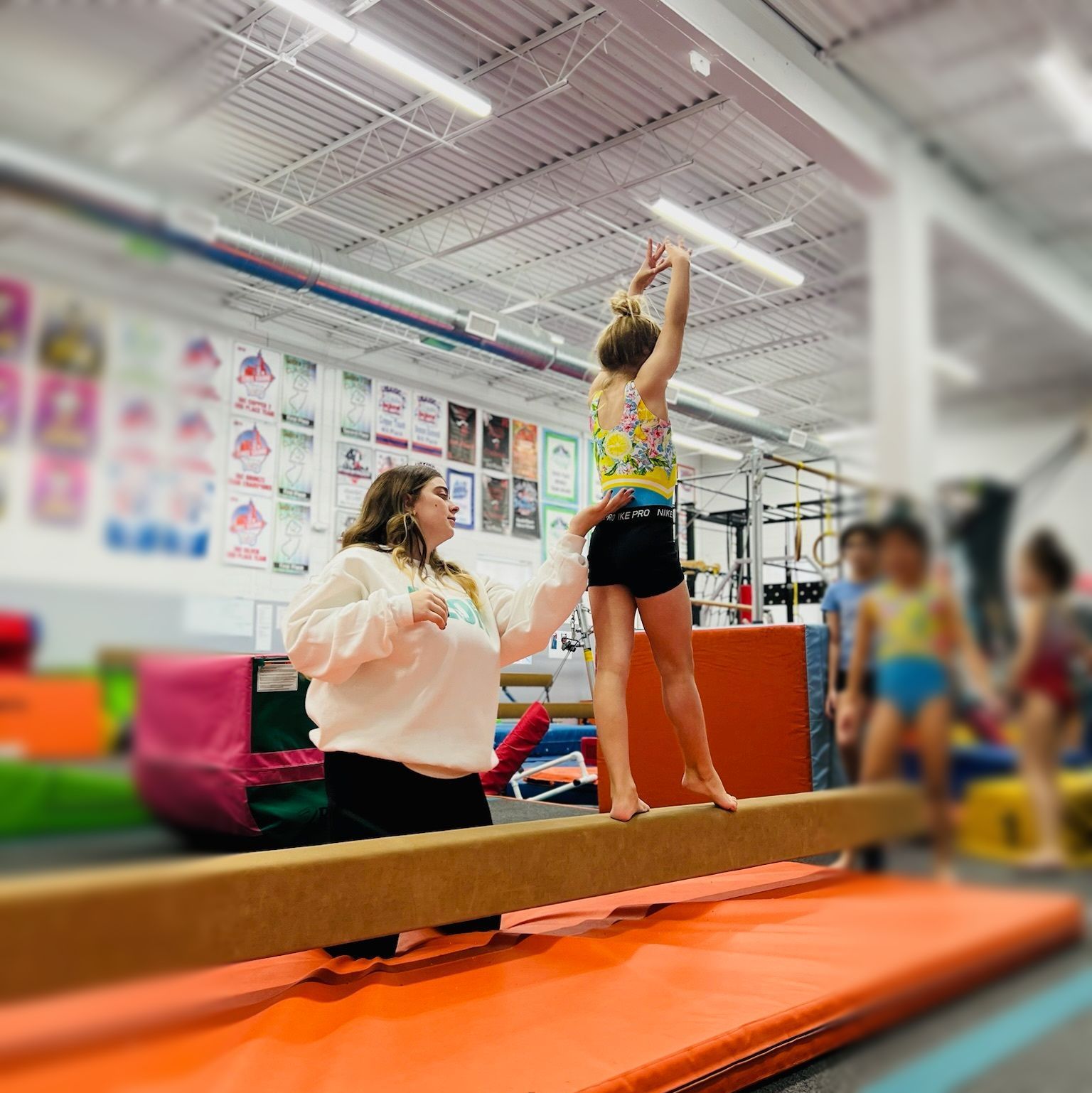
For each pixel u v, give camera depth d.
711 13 3.46
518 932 2.04
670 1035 1.32
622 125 7.26
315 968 1.76
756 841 2.03
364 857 1.41
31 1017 1.15
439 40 6.40
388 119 7.24
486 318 9.09
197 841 3.10
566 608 2.01
